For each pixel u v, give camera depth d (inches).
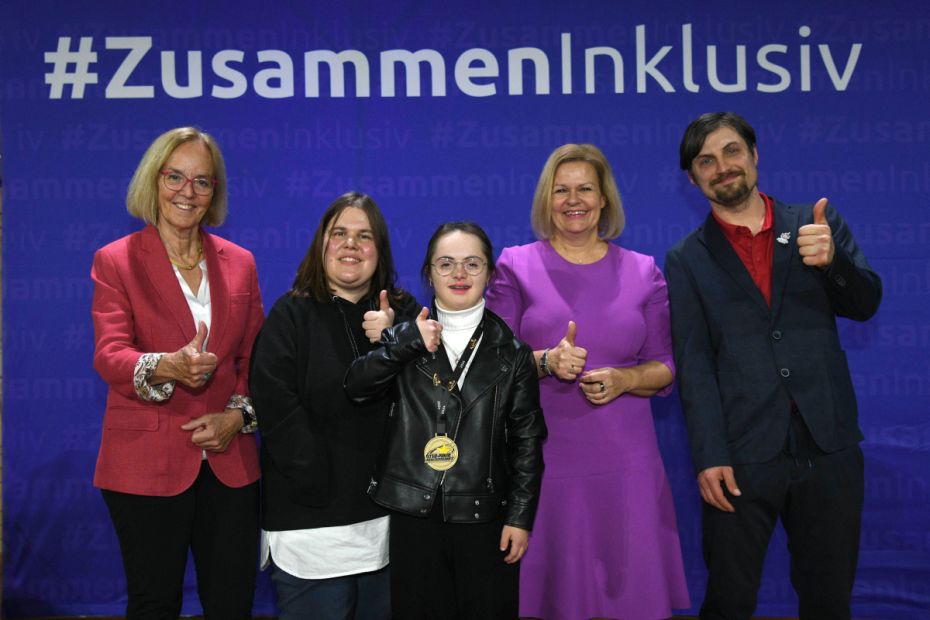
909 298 132.9
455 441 86.1
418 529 86.1
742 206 97.0
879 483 132.9
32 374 133.0
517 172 134.0
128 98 132.6
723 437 94.6
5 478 133.1
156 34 132.7
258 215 133.7
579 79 133.5
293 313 92.2
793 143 133.0
